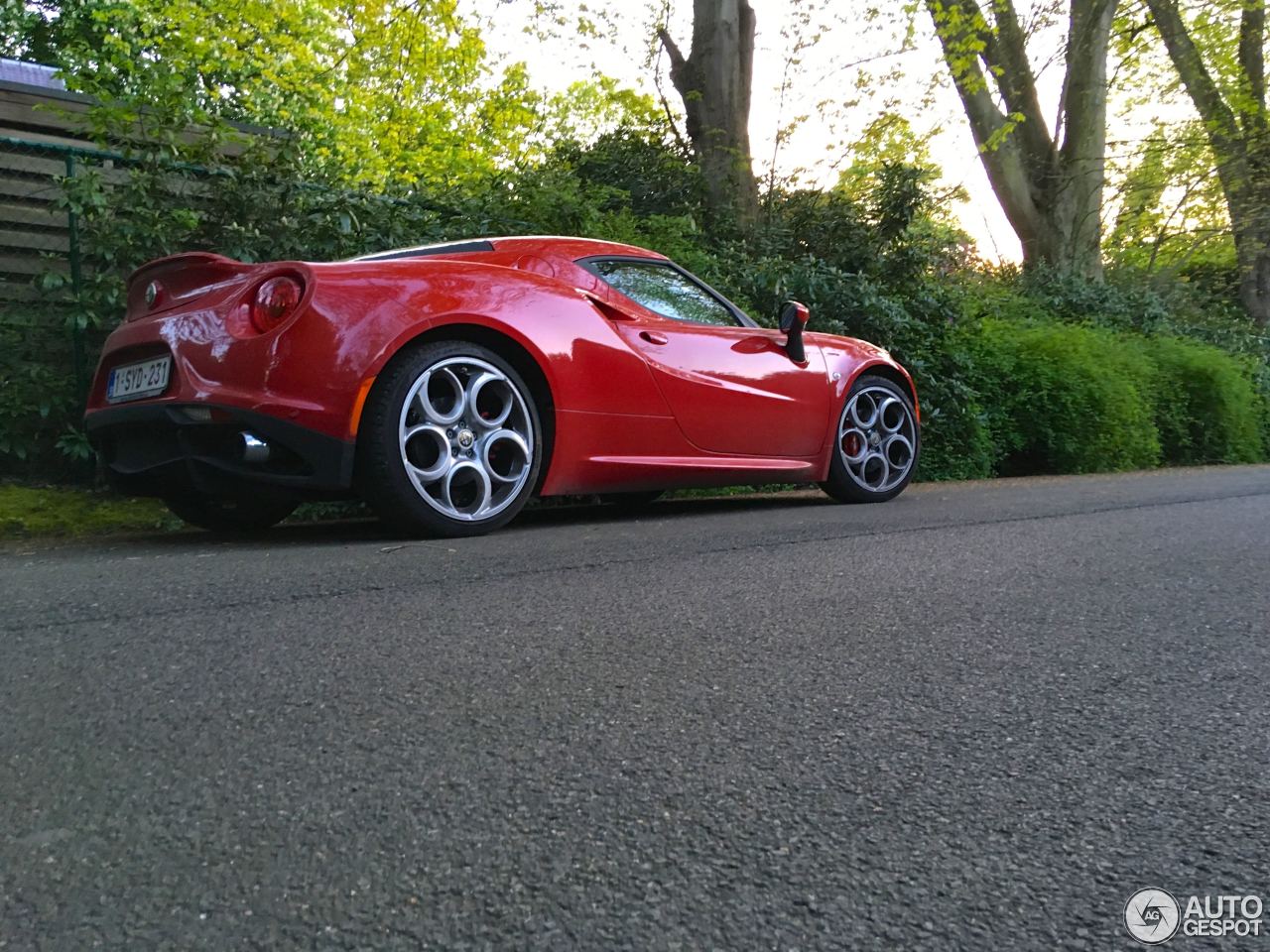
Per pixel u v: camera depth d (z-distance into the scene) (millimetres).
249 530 4484
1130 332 12898
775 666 2033
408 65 17828
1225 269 22000
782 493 6629
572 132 17297
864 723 1703
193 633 2262
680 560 3268
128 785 1409
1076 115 15469
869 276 9352
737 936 1038
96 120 5586
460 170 18234
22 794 1378
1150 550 3574
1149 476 8445
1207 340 15398
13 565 3287
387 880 1146
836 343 5469
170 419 3496
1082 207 15688
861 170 13047
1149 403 10680
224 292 3594
